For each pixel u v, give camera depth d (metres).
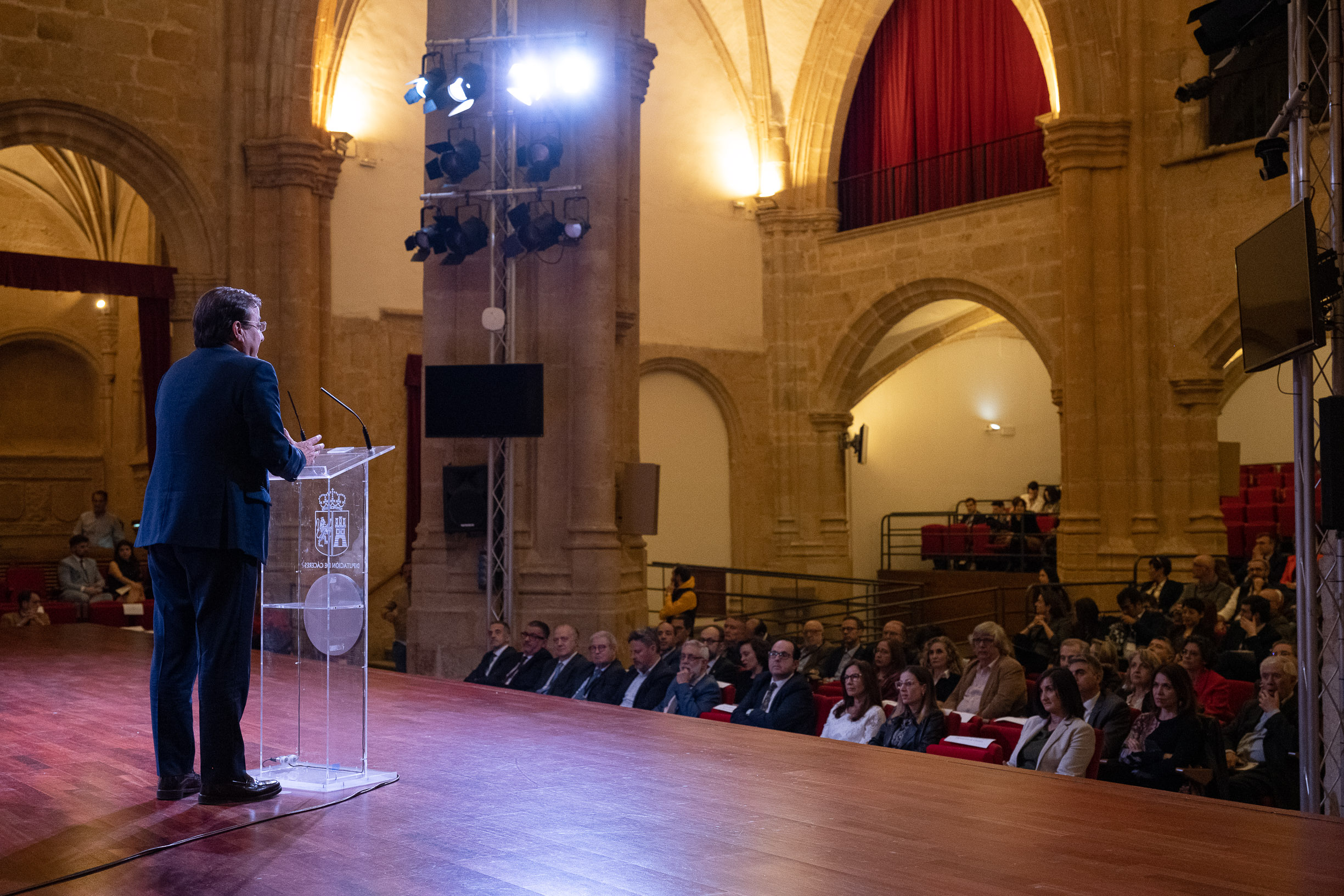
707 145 22.80
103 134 15.59
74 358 23.84
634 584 11.58
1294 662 7.46
